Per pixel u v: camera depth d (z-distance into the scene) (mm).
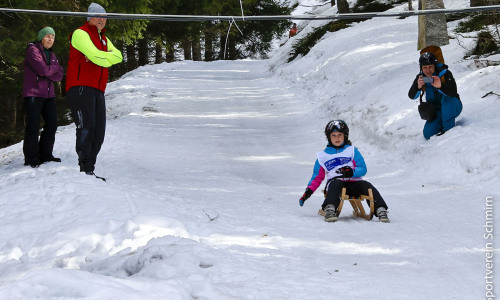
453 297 5926
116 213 10172
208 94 38781
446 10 10250
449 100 16734
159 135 25078
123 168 17703
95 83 14312
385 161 18281
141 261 7020
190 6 60906
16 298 4852
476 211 10992
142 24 39875
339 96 29531
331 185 10492
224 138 24484
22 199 11992
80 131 14273
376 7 51688
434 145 16344
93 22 14062
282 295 5848
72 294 4945
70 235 9000
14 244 9180
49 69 16656
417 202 12203
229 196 13273
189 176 16562
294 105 33656
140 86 42250
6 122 48062
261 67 57531
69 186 12305
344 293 6027
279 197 13211
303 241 8750
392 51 34000
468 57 27031
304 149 21781
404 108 21000
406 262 7461
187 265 6676
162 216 9633
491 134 15227
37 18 29328
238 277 6477
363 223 10055
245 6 67438
